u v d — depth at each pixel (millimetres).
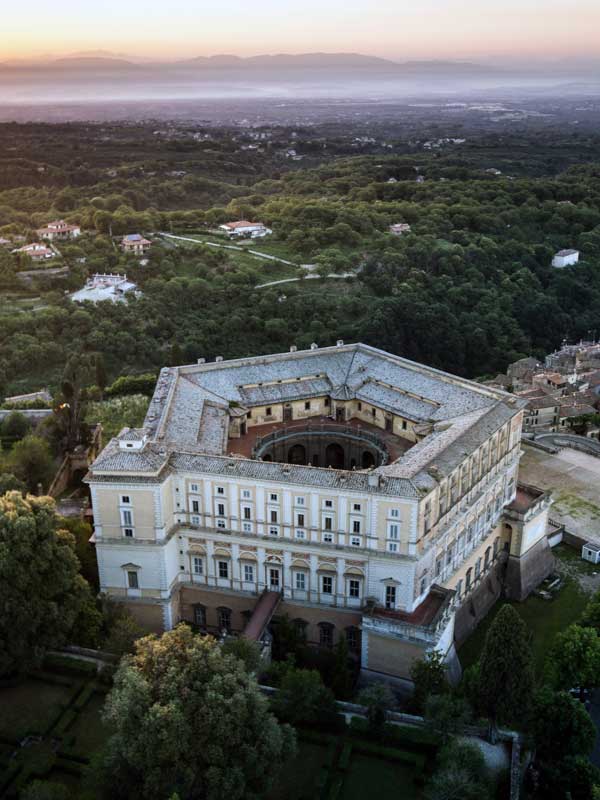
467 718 96562
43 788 83875
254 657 99625
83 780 87438
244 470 115000
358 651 119438
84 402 195500
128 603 121875
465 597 132375
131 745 79500
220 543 120188
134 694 80875
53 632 106812
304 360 171000
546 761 100062
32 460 155875
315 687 98562
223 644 101312
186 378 156750
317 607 118375
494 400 141500
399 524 109312
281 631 116188
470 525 128500
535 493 149250
